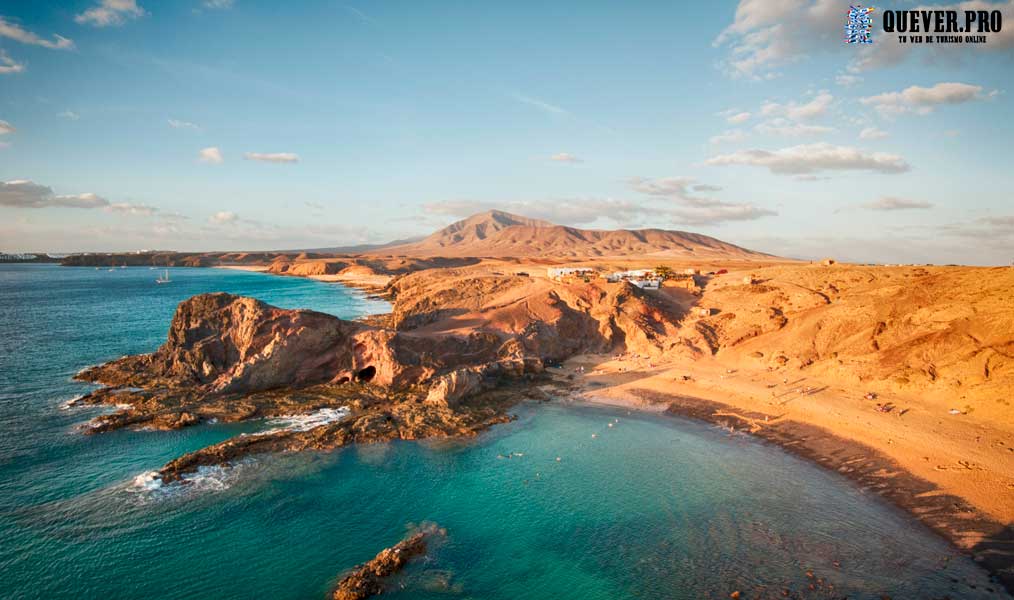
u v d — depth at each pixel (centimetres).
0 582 3189
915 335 6975
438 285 12888
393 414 6038
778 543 3738
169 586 3219
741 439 5591
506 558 3591
